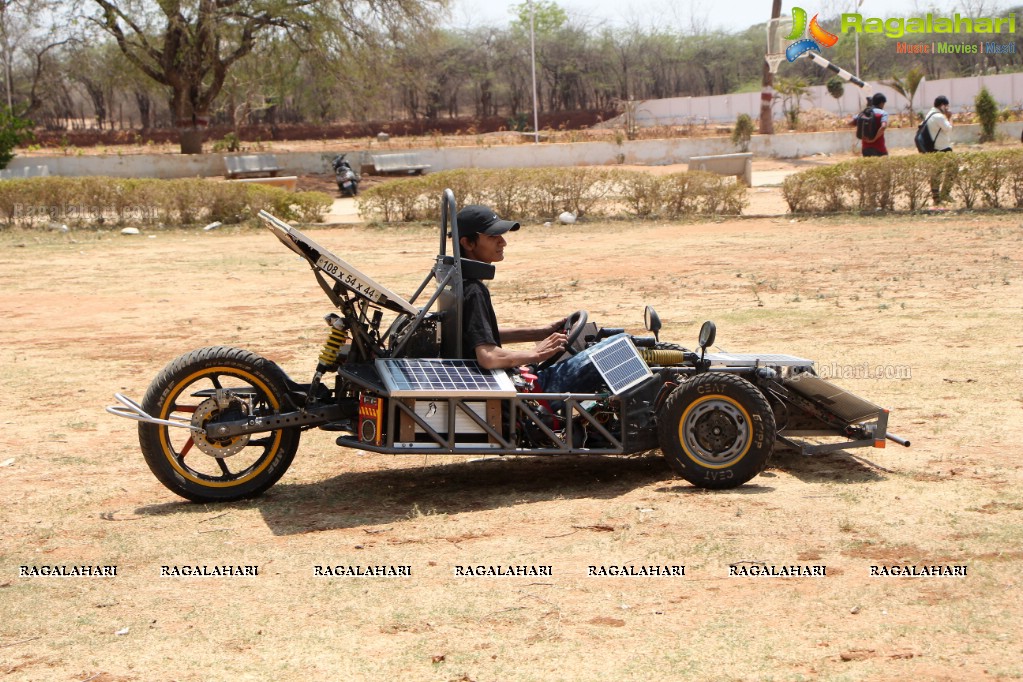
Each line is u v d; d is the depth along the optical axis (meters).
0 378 10.90
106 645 4.57
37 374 11.09
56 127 84.81
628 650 4.34
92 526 6.27
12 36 59.78
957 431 7.71
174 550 5.75
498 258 6.93
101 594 5.16
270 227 6.54
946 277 15.17
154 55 46.47
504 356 6.57
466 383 6.43
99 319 14.65
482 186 27.33
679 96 98.56
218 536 5.99
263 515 6.38
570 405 6.55
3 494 6.97
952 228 21.08
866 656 4.21
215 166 45.06
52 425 8.91
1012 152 23.97
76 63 51.75
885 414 6.75
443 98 90.12
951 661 4.13
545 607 4.80
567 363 6.96
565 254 20.47
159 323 14.20
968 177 24.06
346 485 7.01
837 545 5.47
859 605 4.70
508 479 7.10
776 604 4.75
